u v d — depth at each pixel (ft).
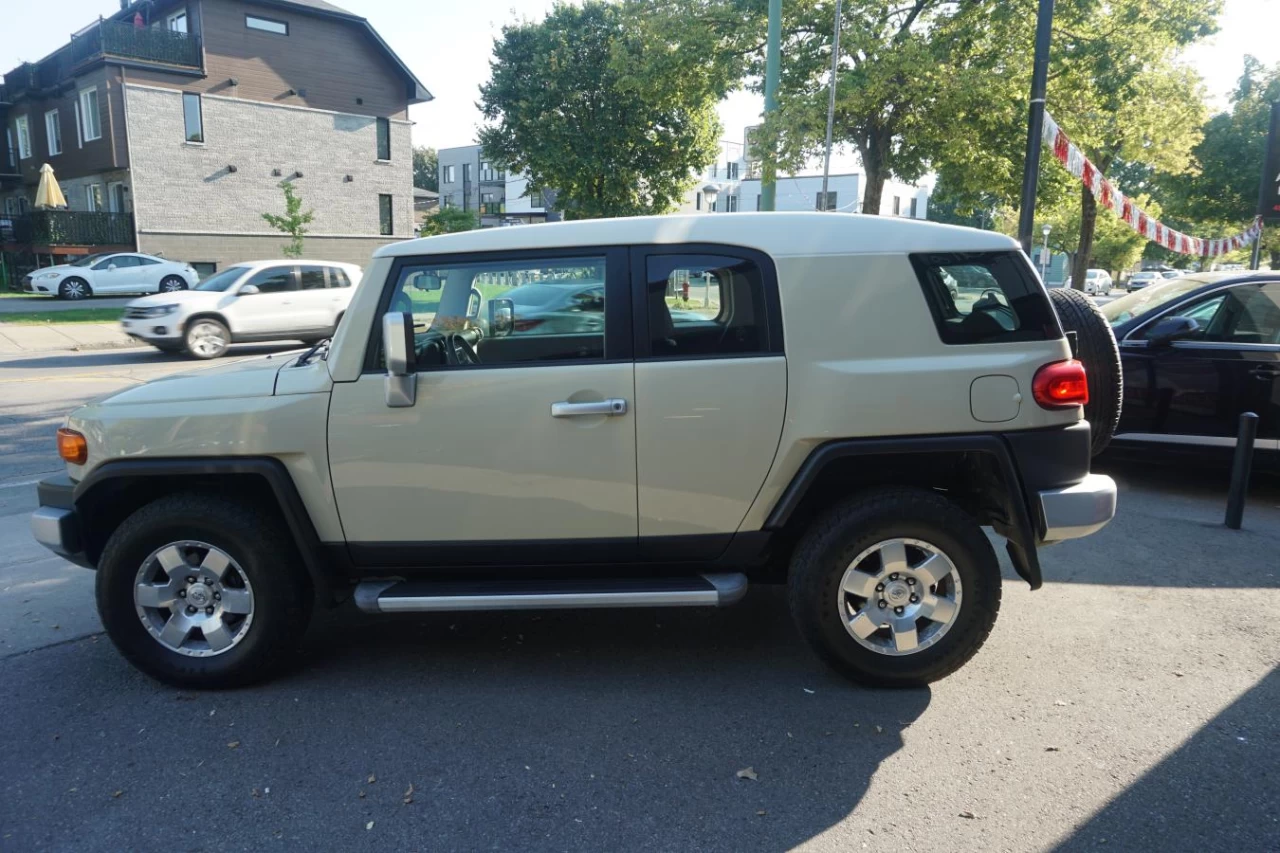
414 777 10.33
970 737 11.16
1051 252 171.42
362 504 12.12
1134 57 58.85
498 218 184.55
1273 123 49.90
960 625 12.04
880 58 57.98
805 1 61.41
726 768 10.48
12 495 23.44
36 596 16.33
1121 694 12.29
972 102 58.80
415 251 12.20
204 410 12.10
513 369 11.94
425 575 12.64
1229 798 9.84
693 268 12.03
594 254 12.12
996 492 12.41
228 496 12.47
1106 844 9.05
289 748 11.00
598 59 133.28
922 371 11.79
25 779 10.36
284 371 12.55
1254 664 13.25
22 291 106.01
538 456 11.94
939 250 12.11
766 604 15.66
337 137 117.80
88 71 102.12
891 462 12.52
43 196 99.76
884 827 9.35
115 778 10.36
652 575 12.63
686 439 11.90
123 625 12.35
